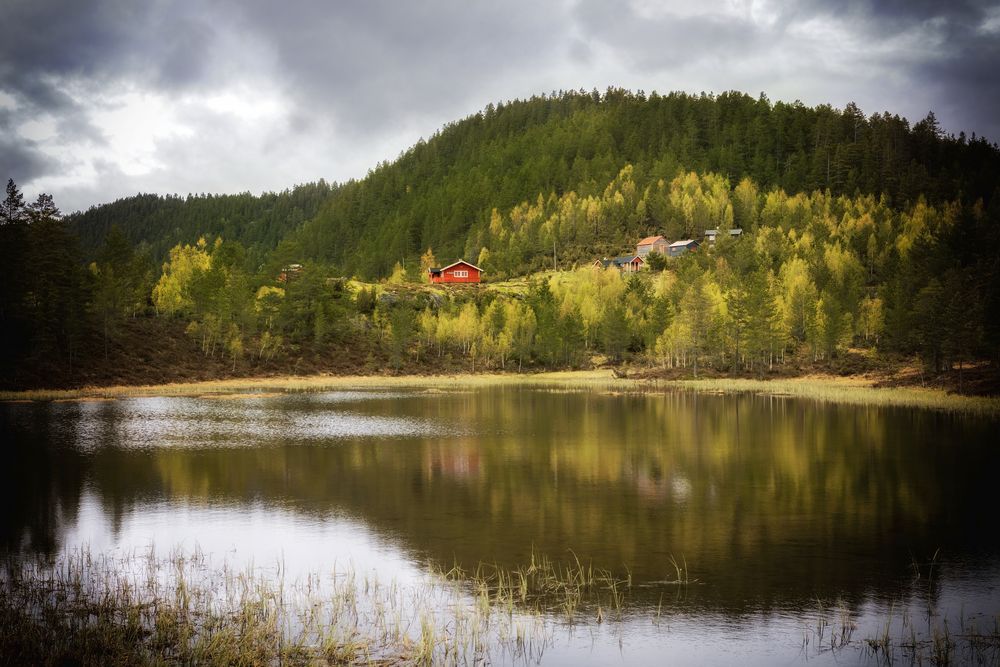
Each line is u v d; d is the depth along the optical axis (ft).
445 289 464.24
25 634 43.32
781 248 469.16
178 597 50.78
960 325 209.46
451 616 47.80
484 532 68.44
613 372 340.59
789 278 379.76
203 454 113.60
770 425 150.20
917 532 67.10
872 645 42.63
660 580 54.54
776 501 80.43
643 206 617.21
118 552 62.75
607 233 608.60
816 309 331.57
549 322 367.45
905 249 419.54
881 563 58.13
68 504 80.07
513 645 42.86
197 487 88.89
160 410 180.55
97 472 98.63
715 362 337.72
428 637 42.04
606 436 134.62
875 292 394.73
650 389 264.93
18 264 235.40
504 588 53.16
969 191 598.75
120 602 50.19
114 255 317.22
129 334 289.74
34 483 91.09
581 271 490.90
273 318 334.85
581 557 60.49
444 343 383.04
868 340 336.90
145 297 330.34
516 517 74.08
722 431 140.56
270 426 149.89
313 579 55.31
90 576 56.24
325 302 354.54
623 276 492.95
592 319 395.96
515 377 339.16
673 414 174.91
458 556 61.16
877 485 88.48
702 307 313.94
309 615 47.85
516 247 572.51
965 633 44.34
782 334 309.63
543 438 132.16
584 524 71.05
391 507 78.59
